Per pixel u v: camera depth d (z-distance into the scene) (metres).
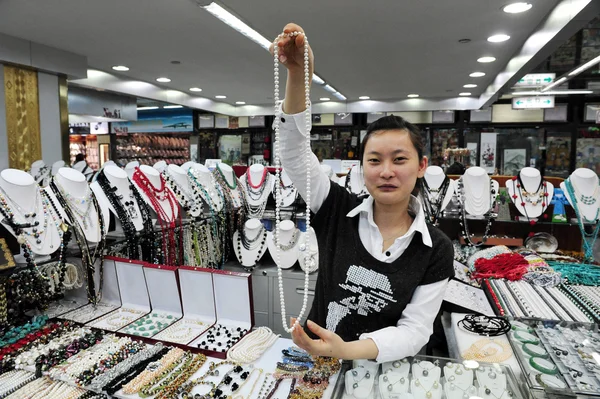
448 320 2.06
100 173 2.51
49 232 1.95
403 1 3.18
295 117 1.08
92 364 1.68
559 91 6.32
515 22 3.64
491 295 2.23
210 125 9.83
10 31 4.05
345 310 1.19
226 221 3.34
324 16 3.53
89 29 3.96
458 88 7.00
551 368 1.39
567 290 2.31
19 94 4.48
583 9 2.69
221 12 3.48
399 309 1.13
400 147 1.04
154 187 2.72
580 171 3.21
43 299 2.00
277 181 1.13
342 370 1.38
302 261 3.13
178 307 2.16
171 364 1.67
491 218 3.29
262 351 1.77
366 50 4.59
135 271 2.20
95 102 6.41
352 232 1.22
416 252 1.14
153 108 9.84
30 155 4.62
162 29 3.93
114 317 2.14
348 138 9.00
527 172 3.40
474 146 8.21
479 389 1.24
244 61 5.21
